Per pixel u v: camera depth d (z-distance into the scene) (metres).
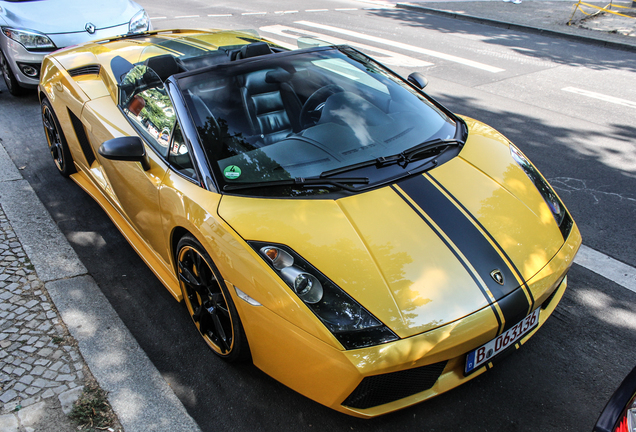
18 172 4.38
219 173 2.30
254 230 2.05
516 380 2.29
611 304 2.77
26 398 2.22
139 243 3.11
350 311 1.80
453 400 2.20
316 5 13.77
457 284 1.88
